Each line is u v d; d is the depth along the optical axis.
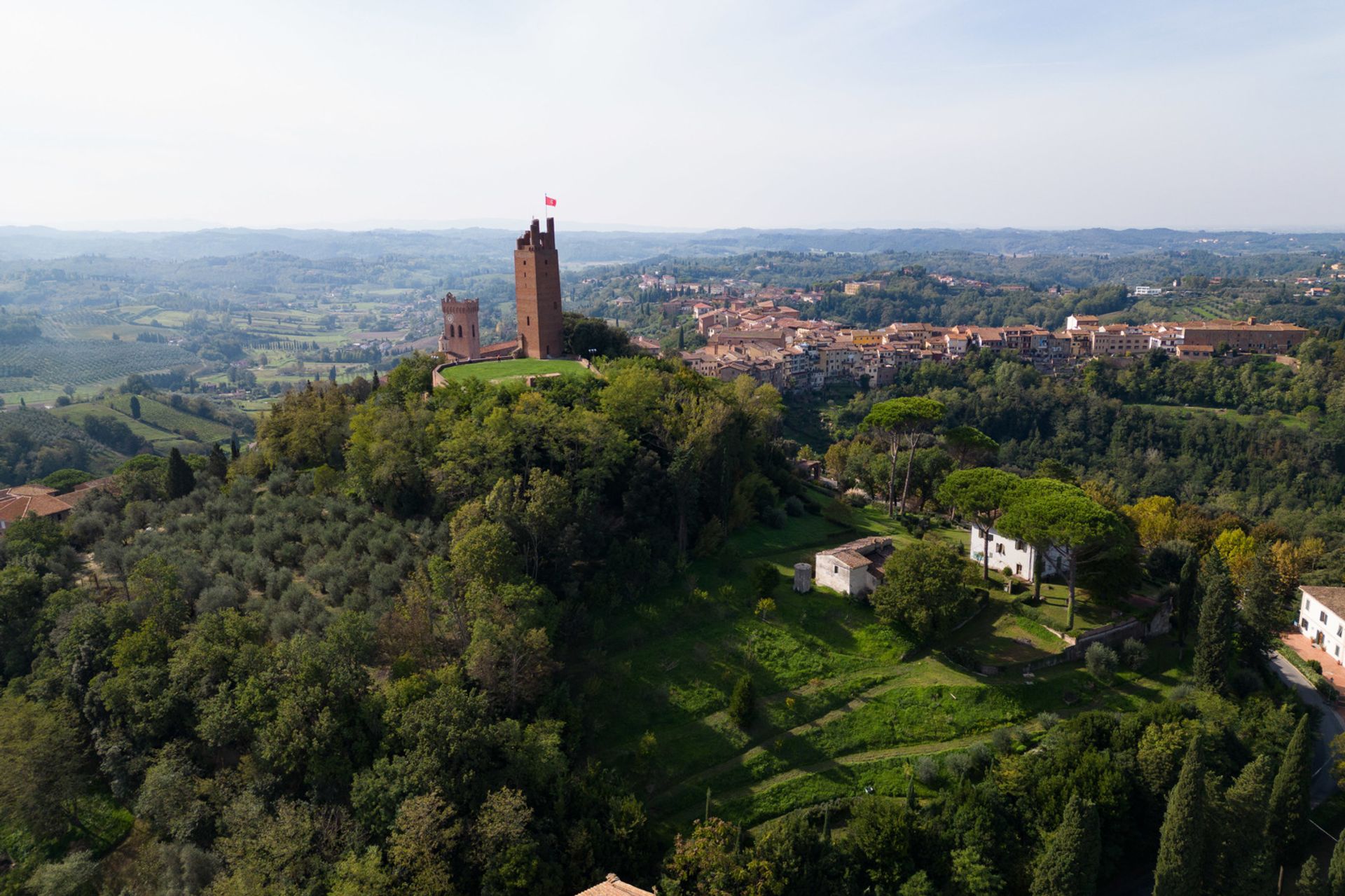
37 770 64.19
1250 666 93.69
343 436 120.75
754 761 71.94
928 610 84.25
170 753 66.69
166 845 60.31
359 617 71.94
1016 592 100.00
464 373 126.81
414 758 60.12
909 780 70.88
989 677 84.19
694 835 58.47
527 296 142.62
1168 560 109.69
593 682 73.69
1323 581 119.00
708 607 88.38
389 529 94.44
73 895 60.31
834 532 115.44
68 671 74.75
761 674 80.88
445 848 55.84
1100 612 96.19
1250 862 62.53
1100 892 65.50
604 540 90.06
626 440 98.75
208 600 80.31
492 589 74.50
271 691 66.06
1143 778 68.38
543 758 61.47
